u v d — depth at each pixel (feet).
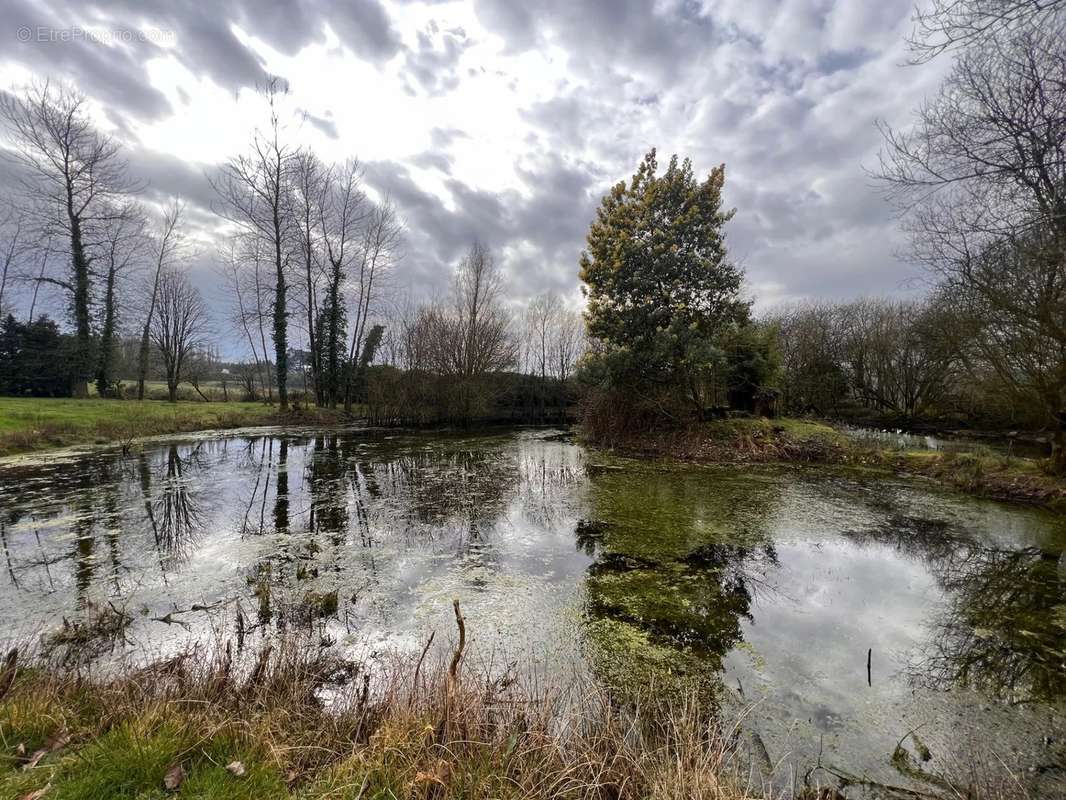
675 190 50.26
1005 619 14.44
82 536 21.07
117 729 7.82
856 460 39.78
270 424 69.15
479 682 9.31
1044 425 30.30
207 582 16.37
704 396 52.42
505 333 84.64
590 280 55.72
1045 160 20.72
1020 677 11.48
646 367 48.91
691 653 12.44
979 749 9.12
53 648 11.62
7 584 16.14
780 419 51.31
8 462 37.55
